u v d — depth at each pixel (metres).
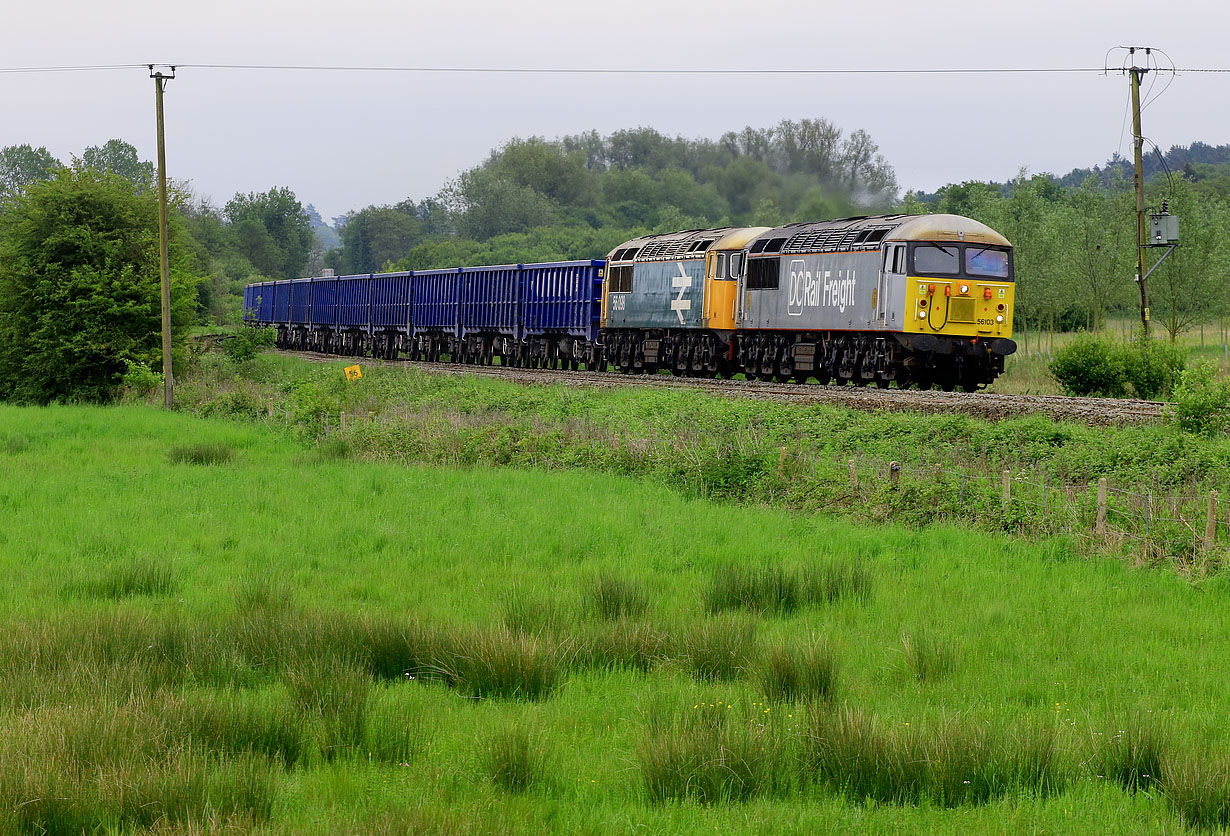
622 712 21.50
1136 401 61.22
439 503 44.50
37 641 23.97
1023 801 17.20
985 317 72.44
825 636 24.53
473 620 27.64
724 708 20.78
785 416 57.81
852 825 16.34
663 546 36.78
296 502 45.00
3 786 15.83
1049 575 32.47
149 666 22.72
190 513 42.97
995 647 25.59
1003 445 47.56
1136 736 18.80
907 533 37.66
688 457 50.84
